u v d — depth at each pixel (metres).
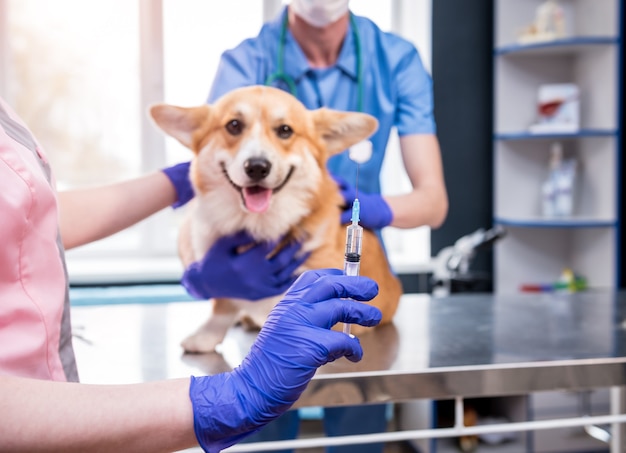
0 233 0.60
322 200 0.98
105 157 3.04
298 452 2.60
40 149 0.75
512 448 2.41
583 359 1.02
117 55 2.98
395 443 2.64
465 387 0.97
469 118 3.03
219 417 0.59
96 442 0.56
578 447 2.38
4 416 0.53
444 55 3.00
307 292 0.66
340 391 0.93
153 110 0.96
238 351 1.05
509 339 1.17
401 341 1.15
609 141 2.71
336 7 1.16
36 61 2.95
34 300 0.65
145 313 1.41
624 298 1.60
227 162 0.92
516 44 2.78
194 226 1.00
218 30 2.54
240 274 0.96
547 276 3.00
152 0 2.87
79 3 2.94
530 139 2.92
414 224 1.21
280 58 1.25
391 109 1.31
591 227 2.85
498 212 2.94
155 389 0.60
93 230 1.00
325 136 1.00
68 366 0.74
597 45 2.68
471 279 2.52
